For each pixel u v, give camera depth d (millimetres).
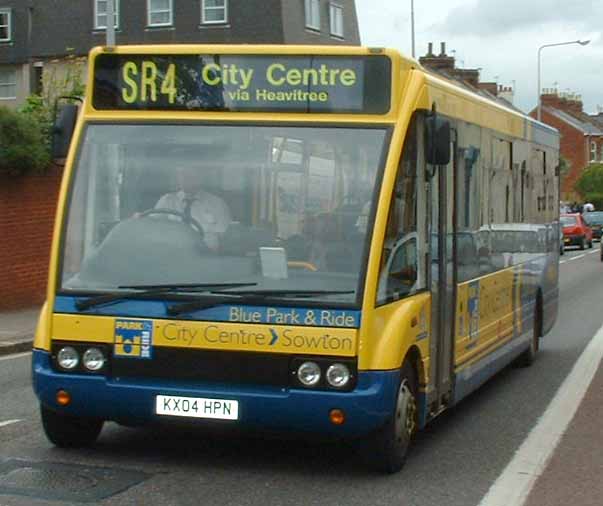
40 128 23188
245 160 7871
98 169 8070
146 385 7617
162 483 7645
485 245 10883
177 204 7887
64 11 49656
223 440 9078
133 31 47594
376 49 7820
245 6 46125
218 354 7508
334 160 7734
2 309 21922
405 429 8102
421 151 8305
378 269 7543
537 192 14352
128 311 7688
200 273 7645
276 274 7547
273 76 7918
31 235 22734
